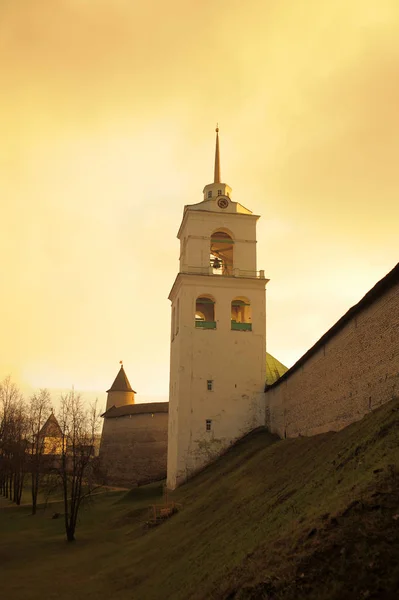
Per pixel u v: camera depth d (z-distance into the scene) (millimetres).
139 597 17656
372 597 8547
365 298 21828
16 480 53875
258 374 43250
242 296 44625
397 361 19328
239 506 22750
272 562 11578
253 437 40969
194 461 40844
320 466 19234
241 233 45938
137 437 70625
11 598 19750
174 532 25250
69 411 39094
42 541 32281
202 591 14133
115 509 42312
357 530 10305
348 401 24203
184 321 43438
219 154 50438
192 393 42156
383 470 12297
